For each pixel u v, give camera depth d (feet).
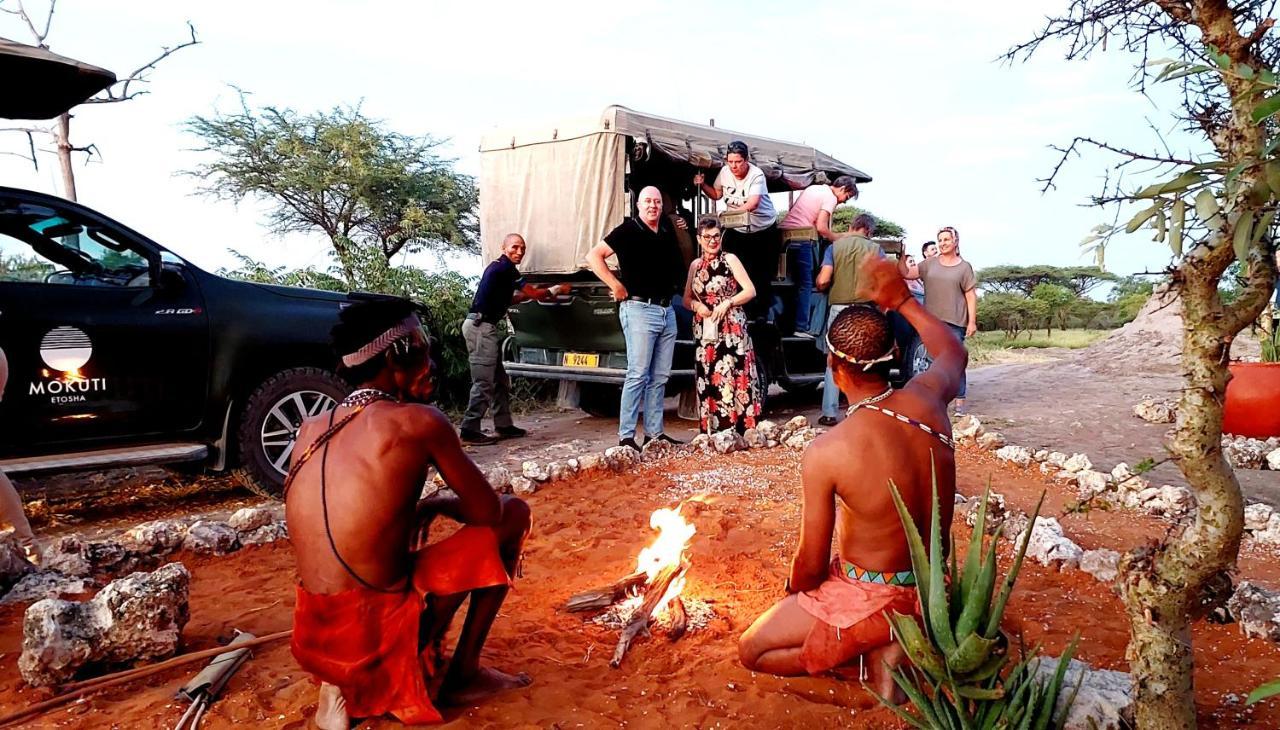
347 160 59.77
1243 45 6.21
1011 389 38.27
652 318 24.31
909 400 9.21
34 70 19.38
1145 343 42.45
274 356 21.13
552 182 29.86
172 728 9.24
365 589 8.80
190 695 9.80
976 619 7.51
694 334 26.37
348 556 8.68
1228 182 5.89
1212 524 6.95
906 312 10.39
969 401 35.01
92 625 10.40
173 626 10.84
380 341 9.27
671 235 24.79
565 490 20.25
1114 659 10.34
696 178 30.89
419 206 61.52
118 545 15.10
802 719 9.12
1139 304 53.67
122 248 19.77
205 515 20.47
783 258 32.09
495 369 28.86
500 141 31.35
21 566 14.23
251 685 10.16
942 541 9.34
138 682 10.39
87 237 19.29
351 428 8.93
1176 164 6.56
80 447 18.70
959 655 7.43
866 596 9.16
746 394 25.88
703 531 16.60
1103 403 31.73
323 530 8.72
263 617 12.49
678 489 20.10
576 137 28.99
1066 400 33.35
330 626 8.70
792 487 20.13
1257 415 22.39
